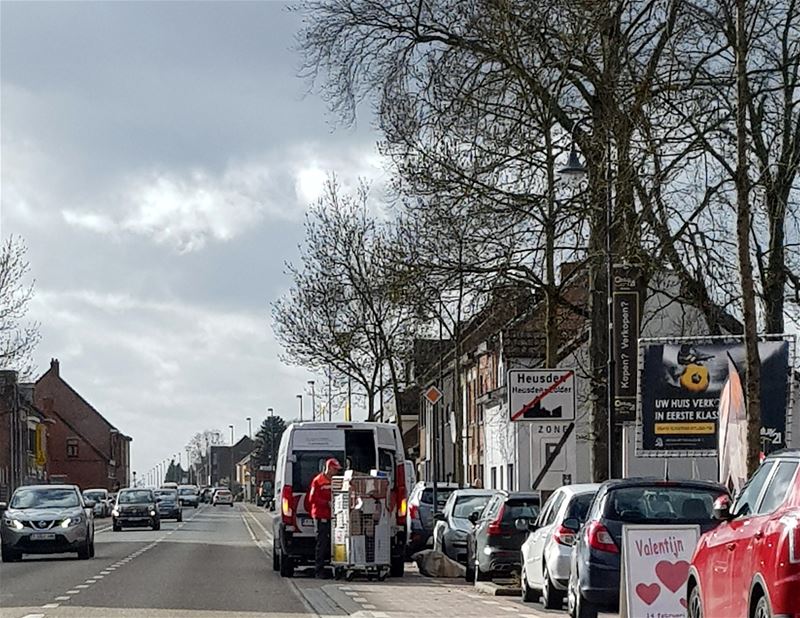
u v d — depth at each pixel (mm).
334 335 52375
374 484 26422
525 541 21906
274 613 18953
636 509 16344
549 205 28000
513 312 33875
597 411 27578
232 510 124312
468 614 18641
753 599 10375
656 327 38156
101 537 54188
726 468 22016
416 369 60312
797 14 25062
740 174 18547
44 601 21016
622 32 25719
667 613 14445
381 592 23359
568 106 27344
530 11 26062
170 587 24422
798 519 9719
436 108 27750
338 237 52562
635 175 24453
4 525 35281
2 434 94375
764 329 29109
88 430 145250
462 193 28359
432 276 29594
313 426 27516
